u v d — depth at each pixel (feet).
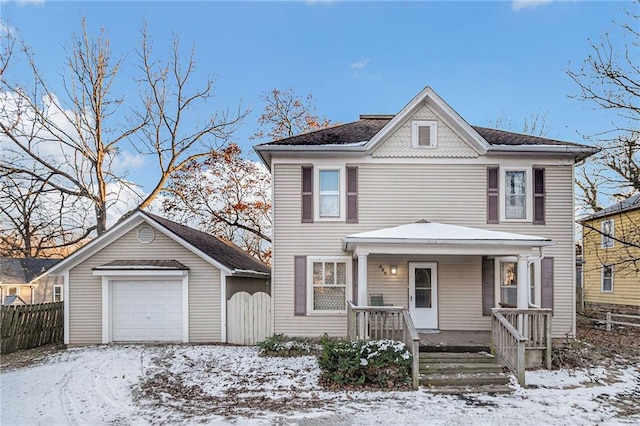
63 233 76.38
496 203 42.52
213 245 55.36
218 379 31.35
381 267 43.06
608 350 40.14
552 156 42.34
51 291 95.35
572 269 41.70
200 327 44.68
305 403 26.17
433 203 42.70
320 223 42.65
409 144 43.14
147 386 30.09
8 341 42.27
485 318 42.24
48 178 69.26
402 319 33.63
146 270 43.37
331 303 42.24
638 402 26.43
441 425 22.48
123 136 72.79
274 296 42.29
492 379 29.71
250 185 86.69
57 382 31.24
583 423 22.86
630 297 67.41
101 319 44.93
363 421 23.04
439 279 42.86
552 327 41.29
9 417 24.48
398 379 29.58
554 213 42.22
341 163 43.11
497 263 42.68
